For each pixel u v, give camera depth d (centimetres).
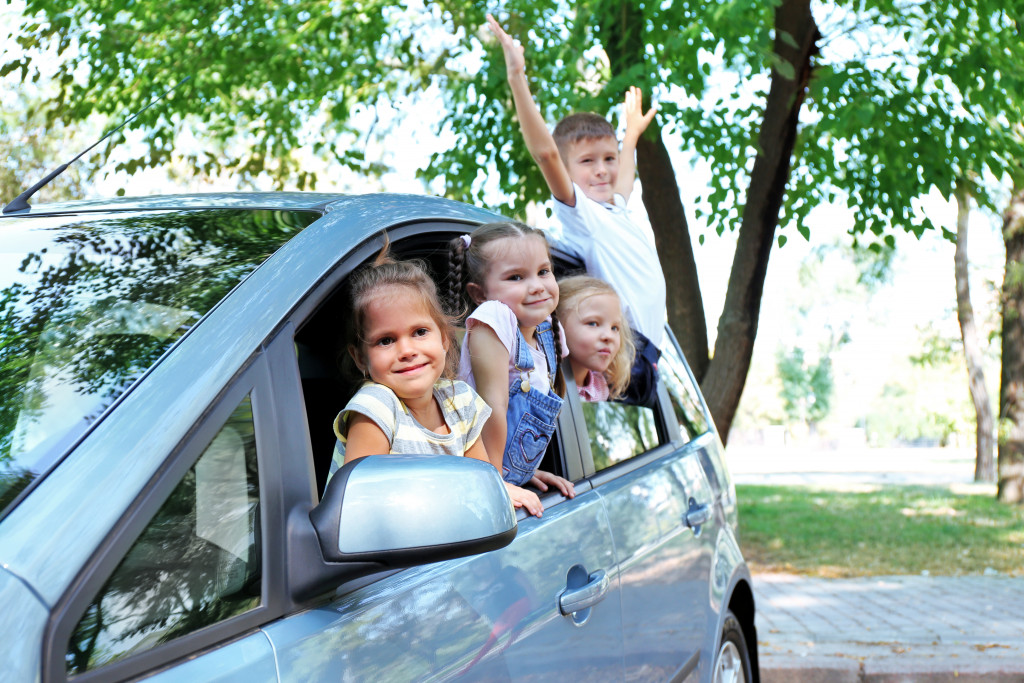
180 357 131
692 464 307
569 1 758
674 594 255
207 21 763
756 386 7300
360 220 179
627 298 296
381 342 164
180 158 1018
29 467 115
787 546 980
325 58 804
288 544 126
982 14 725
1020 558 880
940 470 3075
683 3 648
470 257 220
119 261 159
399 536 121
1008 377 1488
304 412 139
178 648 107
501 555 173
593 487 229
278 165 1093
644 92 661
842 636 553
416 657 139
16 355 138
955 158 795
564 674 183
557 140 335
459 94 863
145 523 109
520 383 211
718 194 814
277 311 143
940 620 597
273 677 115
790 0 733
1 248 169
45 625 95
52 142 1044
